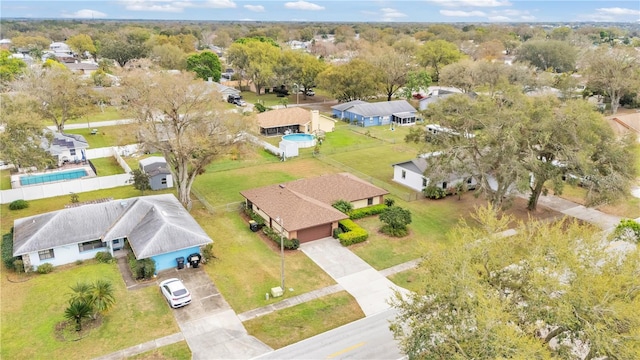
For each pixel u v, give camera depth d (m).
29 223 34.88
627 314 17.09
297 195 39.78
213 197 46.81
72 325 26.38
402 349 21.77
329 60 147.00
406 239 37.91
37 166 45.56
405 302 21.86
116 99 43.69
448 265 20.00
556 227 22.55
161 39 150.50
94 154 60.12
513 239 22.70
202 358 23.97
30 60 119.81
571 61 119.56
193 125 41.69
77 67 121.81
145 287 30.50
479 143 38.31
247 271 32.72
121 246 35.00
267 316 27.61
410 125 80.38
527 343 16.84
